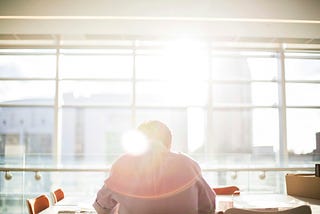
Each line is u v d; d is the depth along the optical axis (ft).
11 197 22.59
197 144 26.53
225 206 10.16
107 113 102.42
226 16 18.95
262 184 23.57
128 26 21.20
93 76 26.53
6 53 25.96
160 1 18.04
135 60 26.25
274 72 27.17
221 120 78.69
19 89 25.90
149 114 38.45
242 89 33.06
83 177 22.97
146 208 7.03
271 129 26.89
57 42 25.14
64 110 27.48
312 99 26.76
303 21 19.72
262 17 19.13
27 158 23.06
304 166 24.12
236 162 24.20
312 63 26.84
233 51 26.40
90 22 20.72
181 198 7.03
